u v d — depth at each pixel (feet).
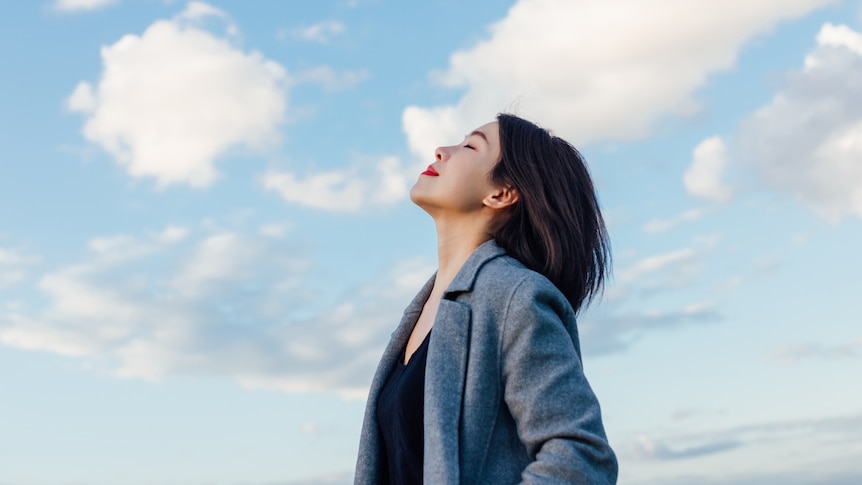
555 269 7.48
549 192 7.65
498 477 6.53
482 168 7.77
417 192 7.93
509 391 6.61
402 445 7.04
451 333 6.88
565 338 6.75
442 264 7.91
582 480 6.11
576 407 6.43
